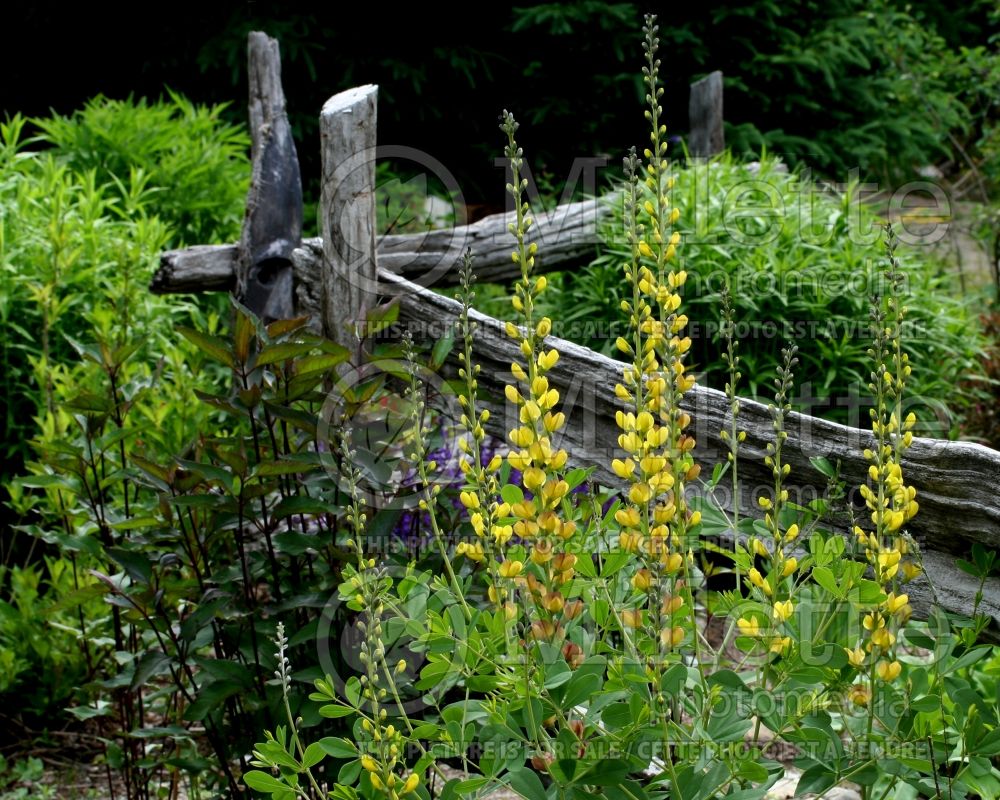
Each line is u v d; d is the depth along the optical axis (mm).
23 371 4156
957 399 5141
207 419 3678
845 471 2414
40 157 5453
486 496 1844
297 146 8719
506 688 1867
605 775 1684
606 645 1927
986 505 2180
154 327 4320
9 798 3268
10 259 4246
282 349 2477
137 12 8945
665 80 9117
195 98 9086
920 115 9273
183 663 2525
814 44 8906
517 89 9125
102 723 3658
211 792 2912
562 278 5090
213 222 5559
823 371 4355
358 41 8875
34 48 9297
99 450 2799
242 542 2625
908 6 9336
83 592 2590
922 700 1819
